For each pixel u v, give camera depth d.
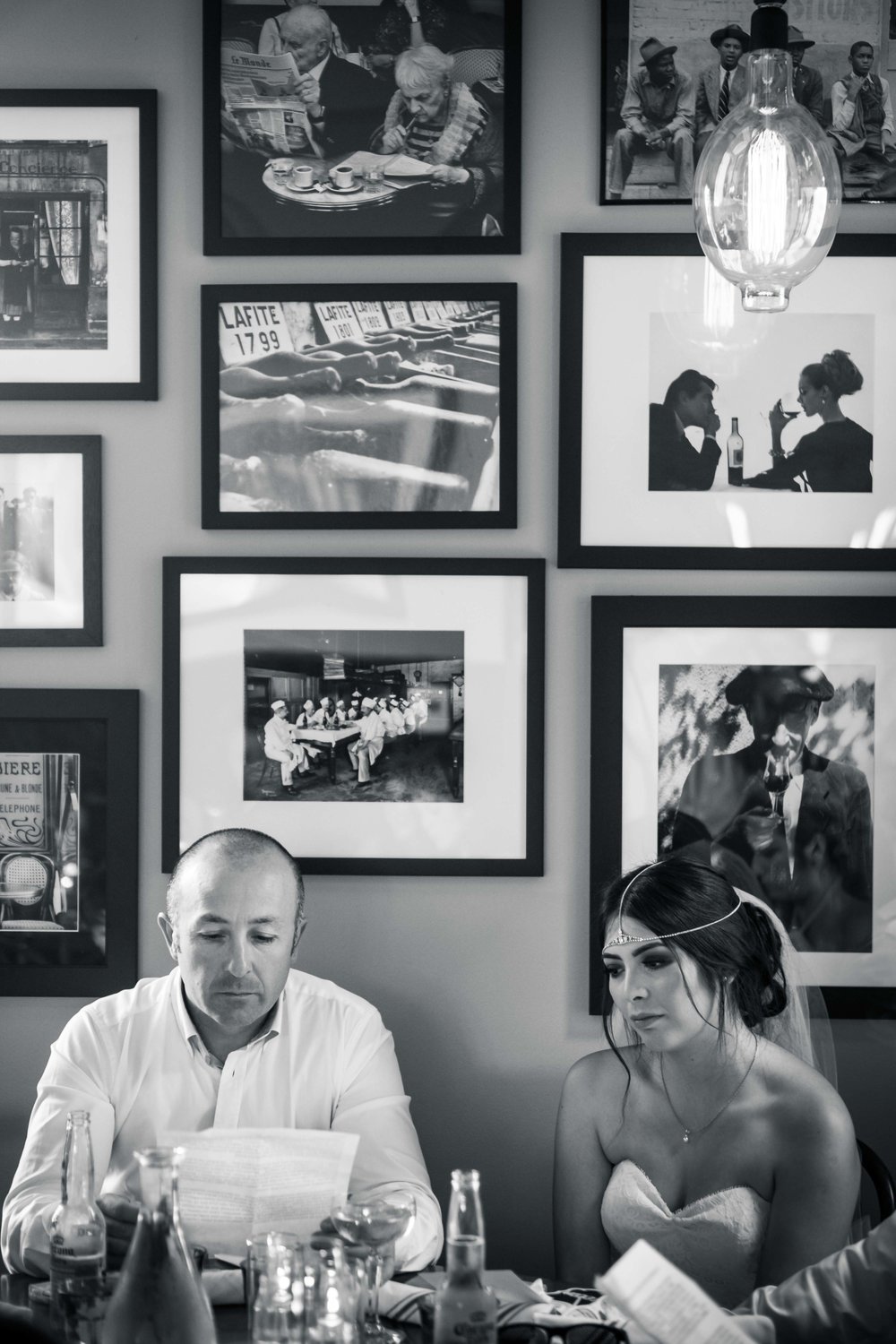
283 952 2.14
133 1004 2.26
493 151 2.44
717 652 2.44
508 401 2.43
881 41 2.42
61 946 2.45
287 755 2.45
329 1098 2.21
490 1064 2.45
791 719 2.44
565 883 2.45
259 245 2.44
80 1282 1.63
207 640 2.45
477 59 2.43
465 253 2.43
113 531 2.47
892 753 2.43
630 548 2.43
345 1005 2.27
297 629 2.45
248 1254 1.61
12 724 2.46
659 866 2.16
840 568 2.43
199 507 2.47
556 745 2.45
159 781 2.47
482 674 2.45
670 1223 2.04
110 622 2.47
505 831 2.45
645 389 2.44
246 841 2.16
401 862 2.44
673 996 2.09
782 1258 2.02
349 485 2.44
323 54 2.43
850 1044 2.43
